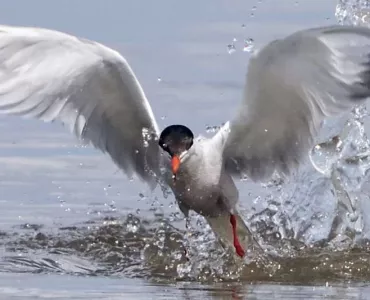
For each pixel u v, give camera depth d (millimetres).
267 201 15109
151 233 14188
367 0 16078
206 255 12945
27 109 12703
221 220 13406
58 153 16656
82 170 16141
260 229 14484
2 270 12148
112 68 12531
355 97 12242
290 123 12719
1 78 12477
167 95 17797
